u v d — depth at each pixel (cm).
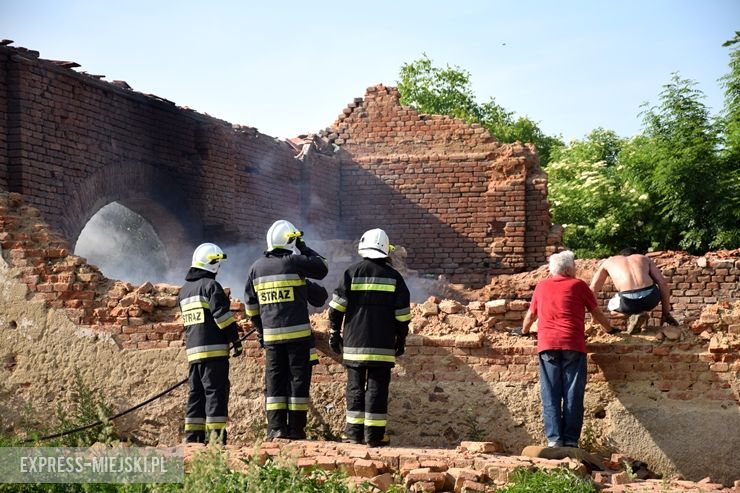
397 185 2548
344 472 866
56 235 1348
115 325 1244
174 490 816
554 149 4272
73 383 1241
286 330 1075
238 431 1188
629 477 957
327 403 1180
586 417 1134
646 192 3186
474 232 2497
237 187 2211
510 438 1148
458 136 2542
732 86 3142
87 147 1814
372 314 1057
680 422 1114
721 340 1120
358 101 2606
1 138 1655
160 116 2017
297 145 2517
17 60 1669
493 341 1174
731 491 934
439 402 1166
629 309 1148
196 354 1097
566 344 1070
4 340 1271
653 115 3011
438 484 908
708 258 1933
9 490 844
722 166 2945
